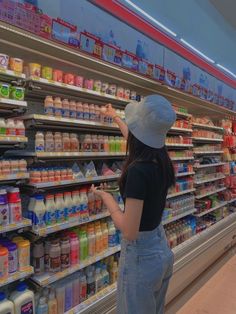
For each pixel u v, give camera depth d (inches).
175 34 148.3
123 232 53.9
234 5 144.9
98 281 88.3
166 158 57.4
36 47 70.6
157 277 58.2
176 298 117.4
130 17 109.3
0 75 63.7
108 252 89.4
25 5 66.4
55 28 73.3
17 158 72.0
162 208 59.1
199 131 150.6
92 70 88.0
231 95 249.6
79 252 81.8
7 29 60.9
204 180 152.4
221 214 171.8
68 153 78.2
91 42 83.6
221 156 181.0
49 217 73.3
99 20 118.0
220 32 171.0
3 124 63.2
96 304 82.2
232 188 188.5
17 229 69.7
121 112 95.5
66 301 78.7
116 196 94.0
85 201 83.2
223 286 129.0
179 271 113.1
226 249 167.9
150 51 148.8
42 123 74.5
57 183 75.5
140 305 57.7
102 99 92.1
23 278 67.7
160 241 60.6
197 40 163.3
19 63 66.6
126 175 54.8
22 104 66.2
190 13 142.2
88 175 86.4
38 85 71.9
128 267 58.4
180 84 128.0
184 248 121.2
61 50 72.6
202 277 137.0
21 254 67.4
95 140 87.1
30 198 72.2
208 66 181.9
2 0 61.7
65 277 82.2
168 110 53.7
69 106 77.7
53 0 98.7
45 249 75.8
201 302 115.4
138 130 54.1
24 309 67.7
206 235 140.6
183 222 135.5
